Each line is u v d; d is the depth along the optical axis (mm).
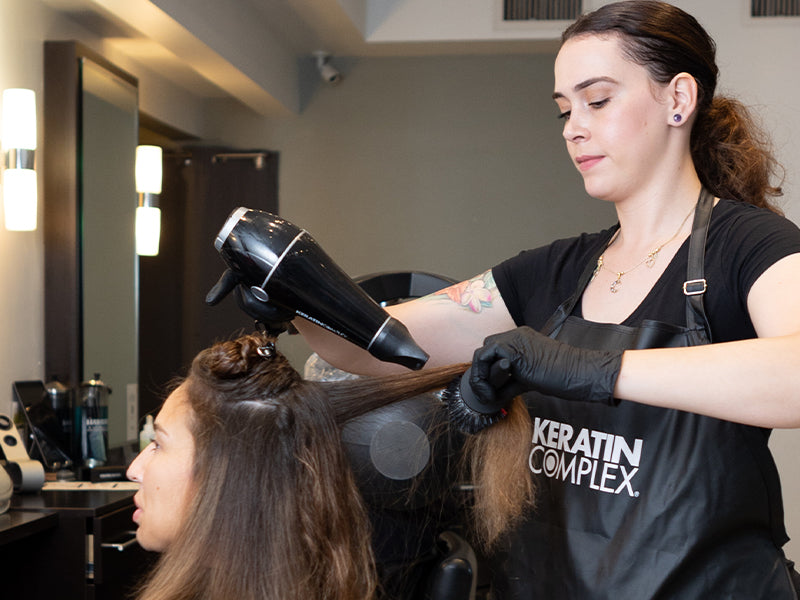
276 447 908
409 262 4117
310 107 4164
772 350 783
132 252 3156
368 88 4133
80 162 2719
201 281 4125
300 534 900
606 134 1002
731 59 3539
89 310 2801
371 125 4133
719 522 919
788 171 3461
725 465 922
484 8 3779
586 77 997
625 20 979
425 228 4109
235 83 3527
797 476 3410
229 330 4074
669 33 984
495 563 1054
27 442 2496
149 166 3312
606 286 1077
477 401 841
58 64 2695
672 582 919
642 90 988
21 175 2461
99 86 2865
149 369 3984
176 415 947
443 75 4098
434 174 4102
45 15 2699
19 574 2055
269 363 938
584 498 984
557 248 1186
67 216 2703
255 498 901
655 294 1014
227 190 4160
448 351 1213
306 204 4164
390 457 957
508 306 1208
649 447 947
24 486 2215
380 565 959
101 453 2602
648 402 801
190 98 4047
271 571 891
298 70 4156
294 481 908
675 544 919
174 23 2734
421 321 1202
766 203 1114
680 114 1003
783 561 972
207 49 3035
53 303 2707
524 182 4055
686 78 994
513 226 4059
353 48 3996
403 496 968
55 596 2043
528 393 1070
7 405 2510
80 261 2721
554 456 1024
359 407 955
